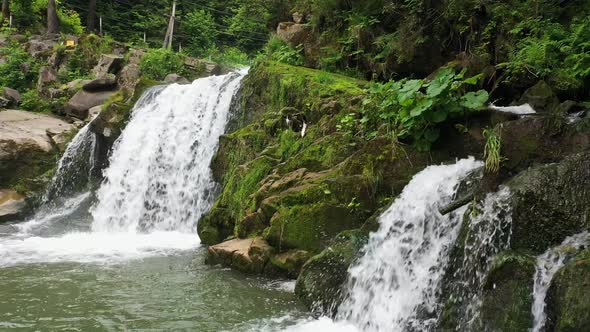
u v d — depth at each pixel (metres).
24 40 26.09
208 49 35.31
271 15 17.88
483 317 5.34
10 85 21.97
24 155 15.12
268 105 12.27
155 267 9.11
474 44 10.77
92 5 32.47
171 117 14.55
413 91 8.02
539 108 8.77
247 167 10.42
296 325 6.56
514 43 10.02
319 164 9.54
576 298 4.71
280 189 9.23
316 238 8.26
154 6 37.12
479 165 7.39
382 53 12.28
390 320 6.42
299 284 7.46
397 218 7.20
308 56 14.56
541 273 5.17
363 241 7.38
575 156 6.04
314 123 10.73
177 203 13.45
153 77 20.81
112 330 6.34
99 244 11.12
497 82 9.93
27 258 9.82
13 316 6.77
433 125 8.20
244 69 22.98
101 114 15.55
